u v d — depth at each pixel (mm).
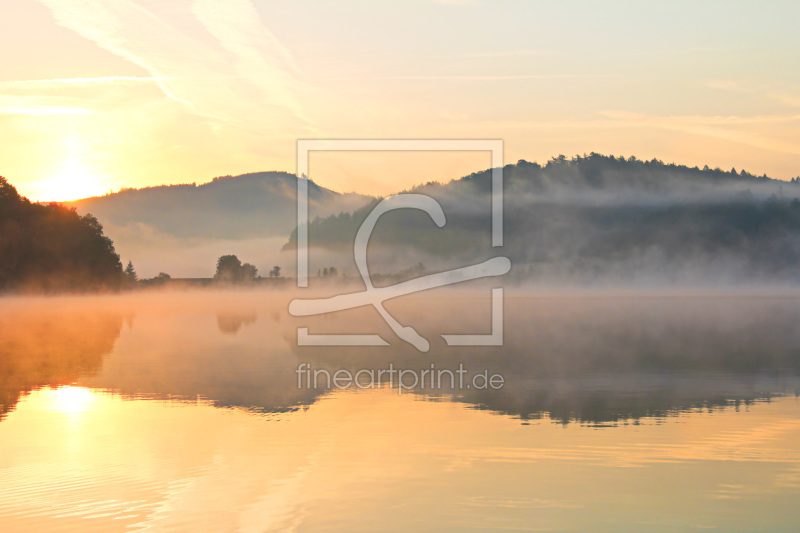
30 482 12195
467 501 11227
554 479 12242
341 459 13438
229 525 10406
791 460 13250
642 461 13242
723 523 10398
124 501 11312
